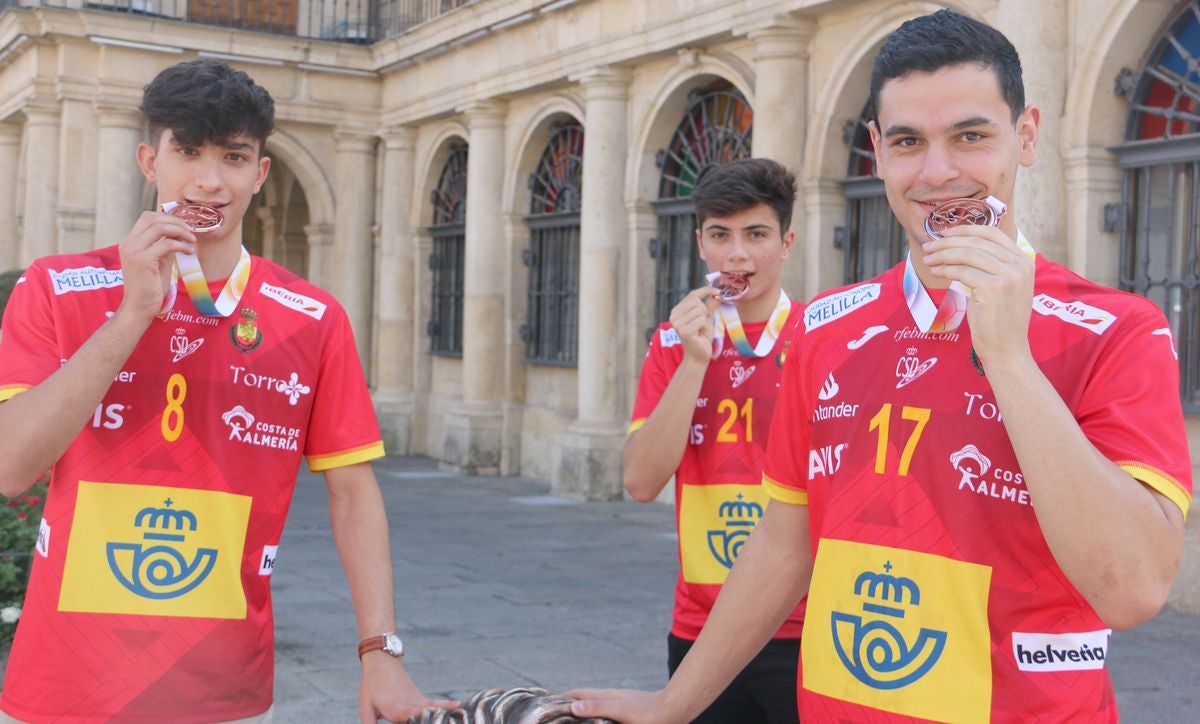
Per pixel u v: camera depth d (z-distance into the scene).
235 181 2.36
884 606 1.79
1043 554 1.69
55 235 17.06
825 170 10.38
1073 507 1.52
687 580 3.37
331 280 18.06
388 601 2.54
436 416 17.36
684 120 12.68
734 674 2.15
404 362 17.70
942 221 1.72
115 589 2.31
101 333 2.11
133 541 2.33
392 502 12.87
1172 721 5.13
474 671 6.03
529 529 11.08
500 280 15.45
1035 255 1.82
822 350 1.99
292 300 2.54
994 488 1.72
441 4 16.66
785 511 2.11
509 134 15.30
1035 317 1.77
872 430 1.85
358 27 18.14
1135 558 1.53
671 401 3.25
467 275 15.61
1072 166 8.17
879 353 1.89
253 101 2.33
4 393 2.25
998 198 1.74
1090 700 1.70
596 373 13.05
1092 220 8.11
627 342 13.08
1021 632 1.70
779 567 2.12
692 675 2.13
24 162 19.66
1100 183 8.12
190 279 2.34
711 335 3.24
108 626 2.30
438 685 5.76
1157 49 7.94
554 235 14.91
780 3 10.34
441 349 17.42
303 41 17.08
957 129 1.71
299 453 2.53
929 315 1.81
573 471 13.15
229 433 2.41
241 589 2.42
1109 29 7.92
